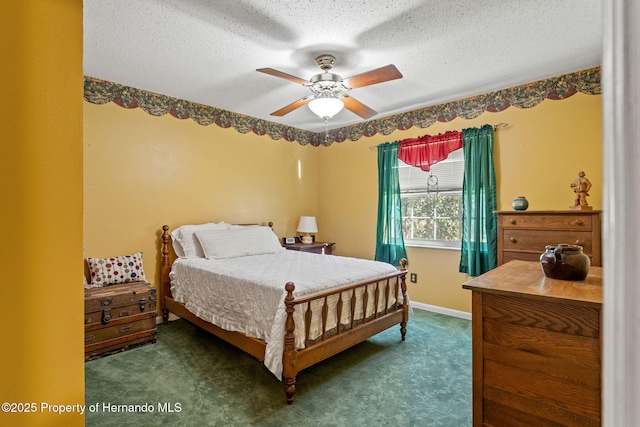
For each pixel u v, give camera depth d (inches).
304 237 188.5
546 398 45.7
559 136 120.6
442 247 149.3
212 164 157.4
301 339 85.2
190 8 78.7
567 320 44.2
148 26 86.3
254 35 90.9
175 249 140.6
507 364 48.9
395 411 78.7
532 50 99.9
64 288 31.6
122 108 129.6
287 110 113.7
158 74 117.9
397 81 123.9
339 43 95.0
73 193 32.0
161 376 94.9
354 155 185.0
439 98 142.9
